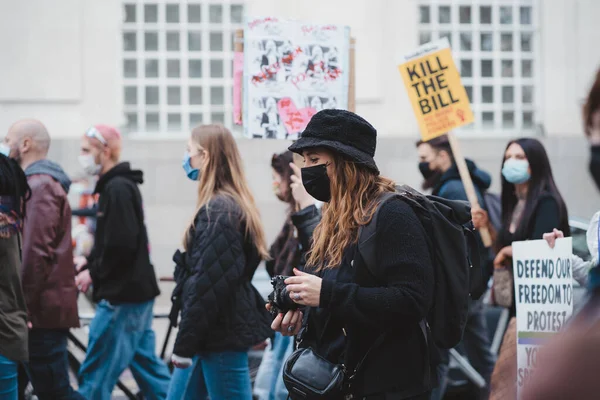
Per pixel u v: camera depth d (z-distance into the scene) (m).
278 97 6.82
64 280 7.34
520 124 18.50
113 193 7.71
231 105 18.22
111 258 7.70
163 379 8.14
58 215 7.32
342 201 4.35
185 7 18.16
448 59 7.73
